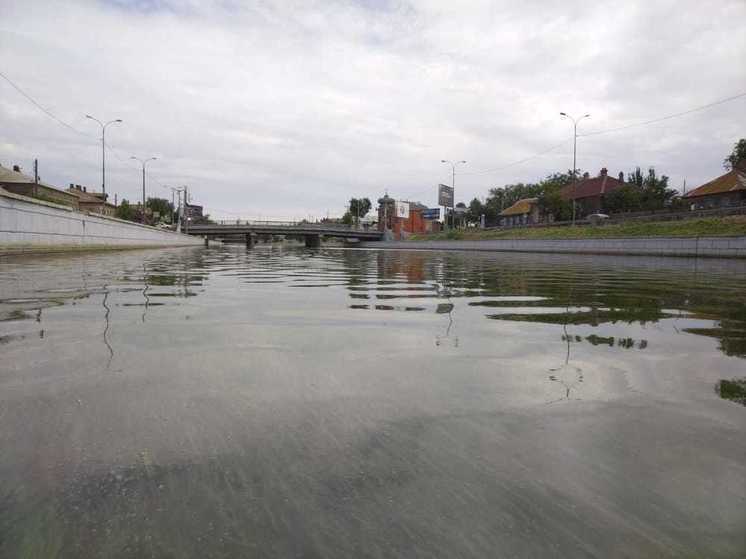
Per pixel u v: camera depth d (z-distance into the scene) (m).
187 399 2.11
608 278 10.13
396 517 1.26
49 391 2.18
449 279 9.64
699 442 1.72
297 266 14.59
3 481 1.40
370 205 121.31
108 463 1.52
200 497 1.34
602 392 2.27
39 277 8.39
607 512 1.29
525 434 1.78
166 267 12.65
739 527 1.24
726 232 27.44
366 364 2.75
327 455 1.60
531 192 86.62
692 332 3.75
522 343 3.34
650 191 50.59
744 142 46.09
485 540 1.17
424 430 1.82
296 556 1.11
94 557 1.09
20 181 53.28
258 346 3.18
